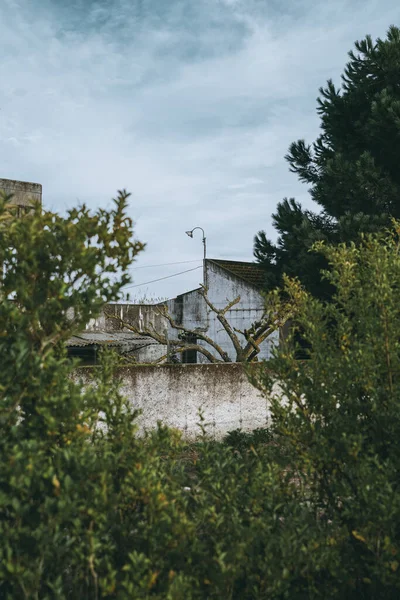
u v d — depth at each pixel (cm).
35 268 276
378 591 302
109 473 274
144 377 886
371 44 1530
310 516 314
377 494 292
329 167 1459
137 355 2045
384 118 1377
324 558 276
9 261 285
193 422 933
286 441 357
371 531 292
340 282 412
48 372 270
